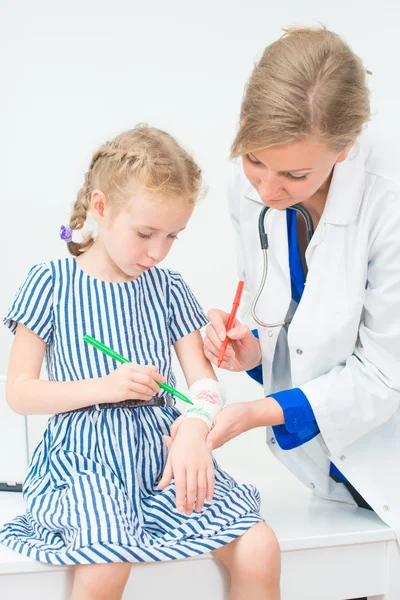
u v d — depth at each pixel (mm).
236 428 1159
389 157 1280
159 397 1243
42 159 1964
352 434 1238
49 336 1229
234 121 1995
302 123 1018
